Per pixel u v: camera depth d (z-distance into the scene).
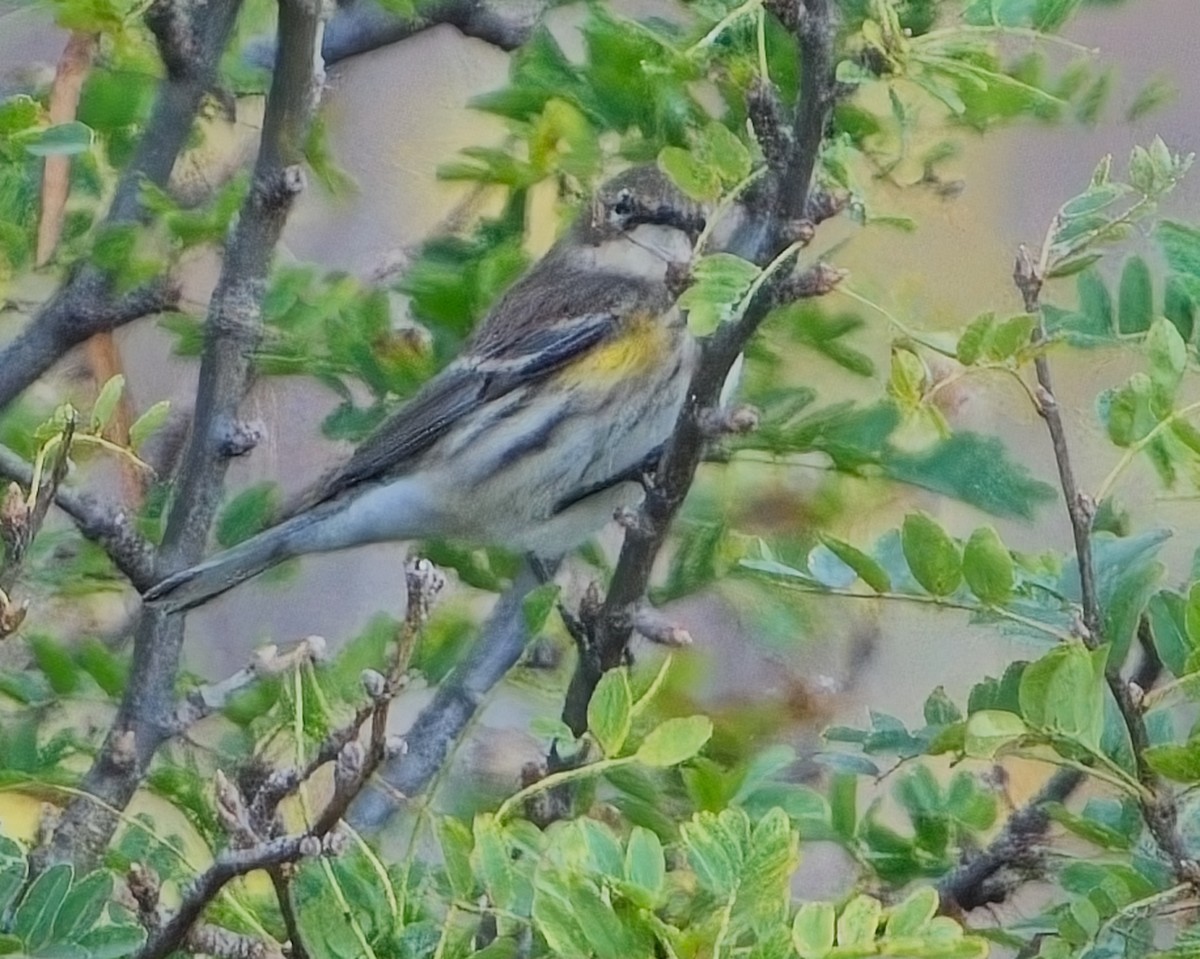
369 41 7.15
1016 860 5.16
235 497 7.38
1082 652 4.11
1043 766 6.26
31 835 5.89
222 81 7.02
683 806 5.13
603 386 7.37
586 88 6.79
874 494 7.02
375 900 4.51
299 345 6.94
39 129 5.11
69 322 6.42
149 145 6.43
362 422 7.32
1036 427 6.52
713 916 3.43
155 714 5.71
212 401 6.00
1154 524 5.68
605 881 3.45
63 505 5.76
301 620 7.68
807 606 6.68
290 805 5.45
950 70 4.79
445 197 7.75
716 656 6.72
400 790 5.75
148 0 5.43
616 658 5.11
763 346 6.91
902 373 4.56
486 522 7.31
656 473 5.09
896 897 5.23
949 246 6.91
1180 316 5.32
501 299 7.37
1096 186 4.53
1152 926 4.65
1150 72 7.39
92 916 4.14
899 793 5.66
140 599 6.40
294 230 7.54
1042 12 5.83
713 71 6.53
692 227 7.24
